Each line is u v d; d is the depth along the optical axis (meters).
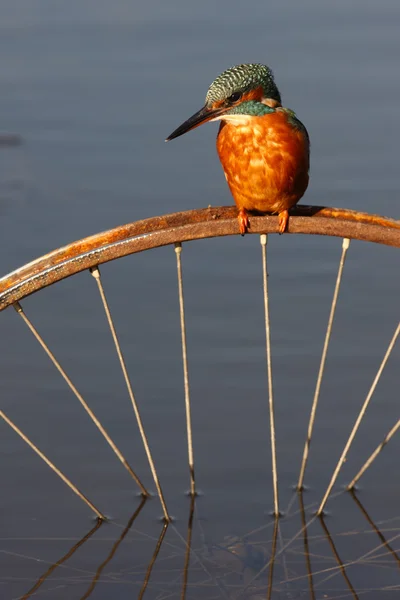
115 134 17.69
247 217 8.87
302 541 9.09
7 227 14.61
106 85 19.58
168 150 17.16
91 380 11.25
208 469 9.99
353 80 19.58
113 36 21.97
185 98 18.94
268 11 23.25
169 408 10.80
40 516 9.38
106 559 8.90
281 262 13.68
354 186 15.62
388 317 12.31
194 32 21.98
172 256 13.94
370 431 10.45
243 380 11.23
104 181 16.08
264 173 8.98
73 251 8.90
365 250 13.88
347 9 23.31
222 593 8.45
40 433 10.43
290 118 9.01
